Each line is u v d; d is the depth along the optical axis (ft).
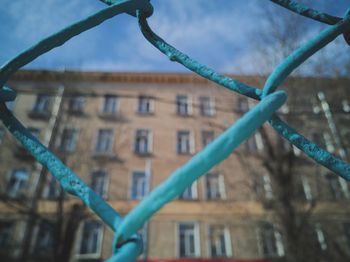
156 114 58.90
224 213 47.03
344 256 33.76
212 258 43.68
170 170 51.57
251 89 2.20
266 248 44.04
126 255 1.25
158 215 46.60
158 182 50.06
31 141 2.05
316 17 2.46
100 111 57.57
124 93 61.36
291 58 2.15
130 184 49.39
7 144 48.01
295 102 30.78
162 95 62.13
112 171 50.37
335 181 49.32
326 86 31.04
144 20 2.48
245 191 48.03
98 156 50.98
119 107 58.90
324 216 45.29
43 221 35.19
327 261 31.19
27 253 41.91
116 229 1.54
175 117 58.59
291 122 30.12
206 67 2.35
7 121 2.13
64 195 34.63
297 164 34.50
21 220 45.16
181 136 56.80
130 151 53.26
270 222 43.75
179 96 62.64
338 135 36.91
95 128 54.95
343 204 46.47
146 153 53.16
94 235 45.93
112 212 1.63
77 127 52.24
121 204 46.91
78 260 43.04
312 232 32.24
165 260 42.24
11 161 48.21
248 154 40.34
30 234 43.45
